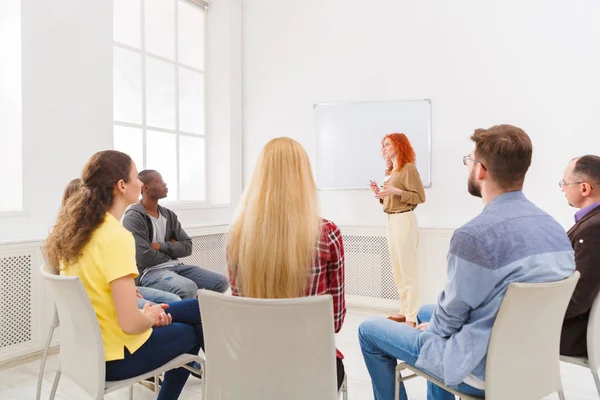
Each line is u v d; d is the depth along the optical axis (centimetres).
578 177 172
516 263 112
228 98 427
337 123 392
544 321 116
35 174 267
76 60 289
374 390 155
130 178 151
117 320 135
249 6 435
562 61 315
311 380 106
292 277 117
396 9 369
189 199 421
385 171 374
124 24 358
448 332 124
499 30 334
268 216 117
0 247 240
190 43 421
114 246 134
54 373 238
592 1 306
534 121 325
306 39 407
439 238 343
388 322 148
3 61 264
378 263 372
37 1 265
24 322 254
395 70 370
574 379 229
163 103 395
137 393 217
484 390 116
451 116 352
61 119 280
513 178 121
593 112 308
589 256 147
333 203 396
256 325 103
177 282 244
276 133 425
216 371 113
